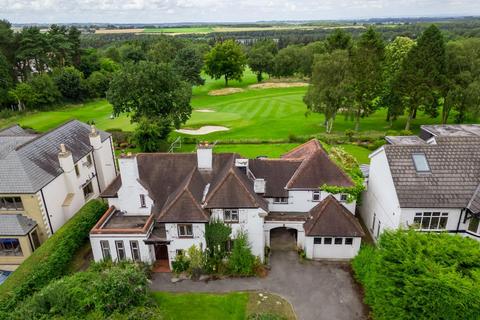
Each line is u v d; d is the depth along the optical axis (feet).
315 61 224.94
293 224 115.65
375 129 241.55
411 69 215.92
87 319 75.25
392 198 109.60
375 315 87.61
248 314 93.04
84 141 151.84
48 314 76.79
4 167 116.37
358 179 126.41
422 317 72.33
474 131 156.35
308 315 92.94
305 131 234.99
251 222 108.27
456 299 68.28
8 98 310.65
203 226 106.32
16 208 117.29
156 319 79.36
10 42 355.77
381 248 87.20
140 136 197.26
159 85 203.31
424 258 76.89
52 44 390.83
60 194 128.26
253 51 462.60
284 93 364.79
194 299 98.68
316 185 117.39
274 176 122.72
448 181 107.24
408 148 114.01
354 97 217.77
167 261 115.44
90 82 375.86
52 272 101.19
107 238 107.76
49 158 128.88
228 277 107.24
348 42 301.02
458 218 105.60
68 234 112.88
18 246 115.34
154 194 118.93
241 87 414.82
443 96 225.56
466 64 218.18
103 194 119.03
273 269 110.42
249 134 229.66
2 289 88.69
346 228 110.22
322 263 112.78
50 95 330.54
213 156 124.67
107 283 82.07
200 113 288.10
